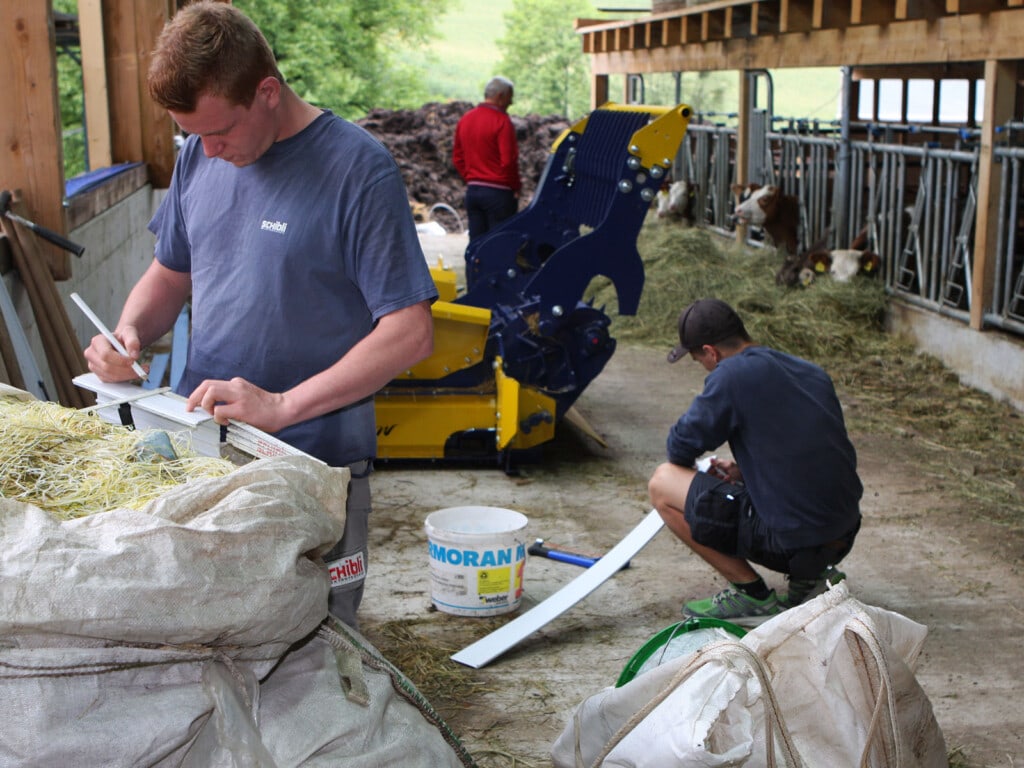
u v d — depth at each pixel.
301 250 2.25
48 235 4.39
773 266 9.55
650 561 4.47
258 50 2.09
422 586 4.16
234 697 1.64
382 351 2.21
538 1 38.44
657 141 5.41
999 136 6.80
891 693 2.00
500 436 5.28
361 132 2.28
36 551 1.48
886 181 8.48
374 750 1.77
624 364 7.91
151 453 1.88
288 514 1.68
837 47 8.61
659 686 2.21
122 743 1.53
